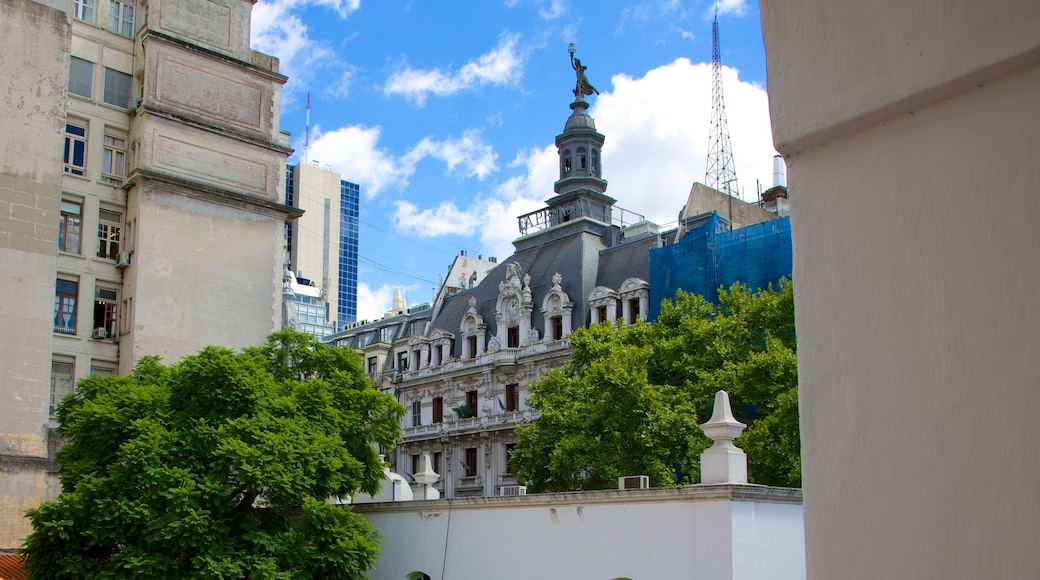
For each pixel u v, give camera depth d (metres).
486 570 26.38
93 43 41.94
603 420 45.62
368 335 108.12
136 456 25.30
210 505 25.36
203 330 42.16
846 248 3.63
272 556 26.11
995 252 3.21
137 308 40.41
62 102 38.97
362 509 30.62
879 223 3.54
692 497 21.41
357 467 28.77
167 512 24.75
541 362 79.19
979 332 3.21
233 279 43.47
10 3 38.22
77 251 40.47
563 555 24.30
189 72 43.59
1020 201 3.16
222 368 27.39
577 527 24.11
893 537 3.34
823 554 3.52
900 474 3.35
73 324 39.97
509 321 83.62
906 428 3.35
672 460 44.78
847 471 3.50
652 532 22.25
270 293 44.66
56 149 38.47
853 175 3.64
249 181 44.81
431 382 88.62
